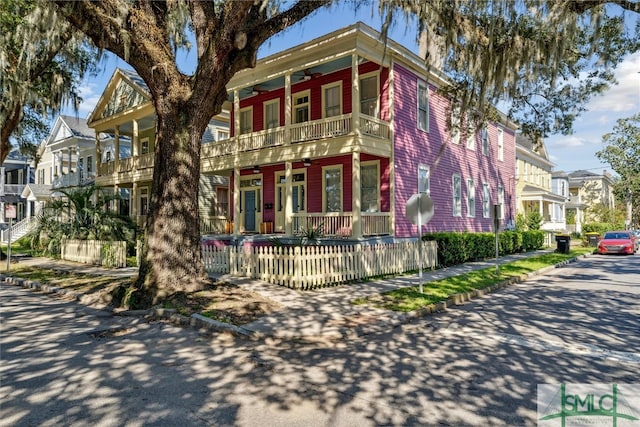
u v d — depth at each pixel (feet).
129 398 13.71
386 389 14.64
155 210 29.86
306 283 34.42
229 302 27.14
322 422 12.12
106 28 26.68
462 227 67.41
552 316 26.61
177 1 32.14
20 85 48.16
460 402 13.53
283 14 29.71
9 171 147.84
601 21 31.30
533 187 105.91
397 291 33.45
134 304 28.09
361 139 46.29
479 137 75.10
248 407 13.11
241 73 56.65
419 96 57.62
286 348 19.81
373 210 53.42
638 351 19.13
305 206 59.11
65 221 77.00
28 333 22.08
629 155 139.33
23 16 43.57
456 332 22.75
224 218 72.95
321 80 57.41
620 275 47.73
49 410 12.76
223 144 59.26
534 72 36.58
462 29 34.06
